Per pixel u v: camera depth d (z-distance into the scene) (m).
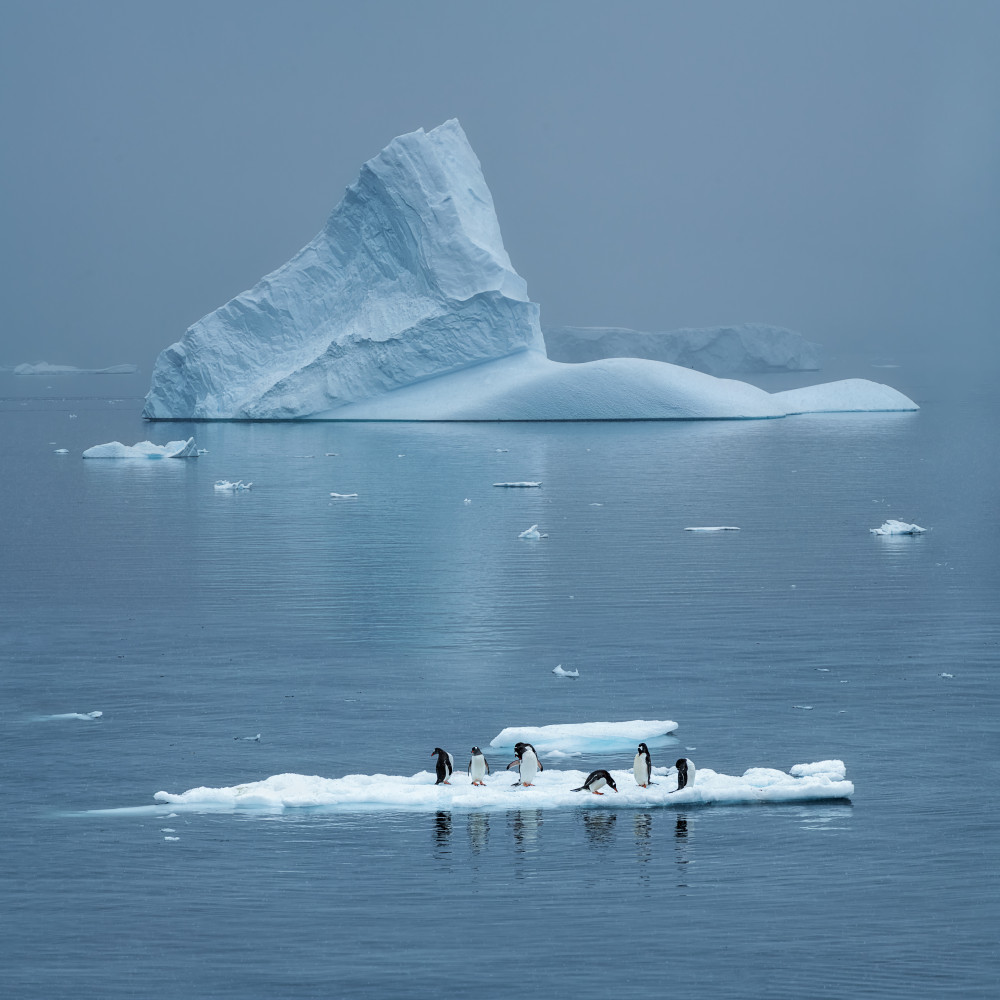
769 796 77.75
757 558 162.88
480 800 77.75
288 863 69.31
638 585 145.00
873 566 156.38
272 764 85.62
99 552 173.88
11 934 61.19
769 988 55.91
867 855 69.62
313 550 172.50
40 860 69.75
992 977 56.69
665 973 57.22
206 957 58.91
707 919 62.28
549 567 157.00
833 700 98.62
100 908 64.00
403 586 145.75
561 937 60.66
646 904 64.00
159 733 92.38
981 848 70.38
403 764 85.62
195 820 75.62
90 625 127.88
